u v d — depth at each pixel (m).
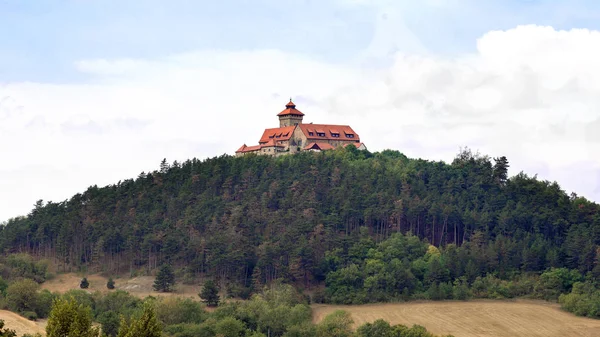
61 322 155.25
